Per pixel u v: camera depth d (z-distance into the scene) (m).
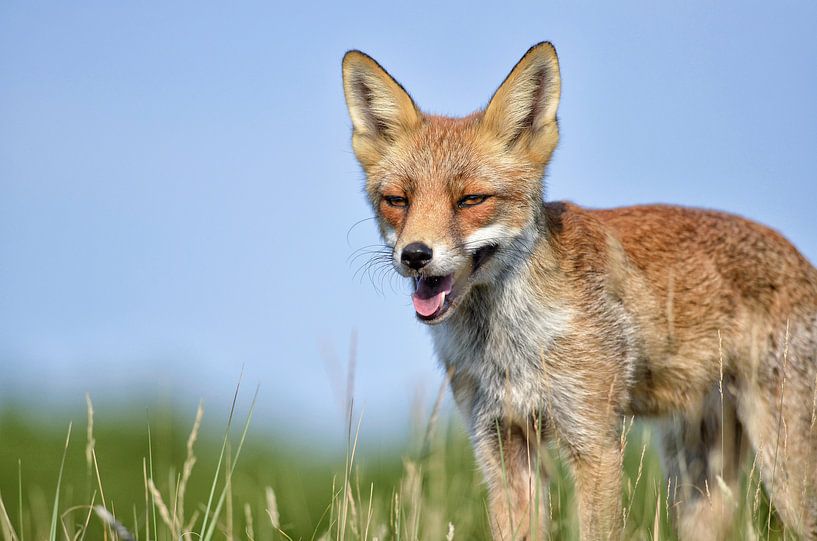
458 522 11.45
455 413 12.34
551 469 10.70
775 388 11.77
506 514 10.81
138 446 17.59
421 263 10.26
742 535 9.84
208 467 16.70
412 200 10.98
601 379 11.09
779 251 12.36
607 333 11.23
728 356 12.02
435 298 10.50
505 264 11.03
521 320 11.05
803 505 10.83
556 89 11.19
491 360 11.32
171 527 8.22
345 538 9.79
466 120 11.82
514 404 11.23
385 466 15.76
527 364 11.12
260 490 14.98
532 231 11.07
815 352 11.88
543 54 11.15
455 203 10.89
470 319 11.41
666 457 12.98
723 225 12.52
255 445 19.36
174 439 18.05
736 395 12.17
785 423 11.05
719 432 12.52
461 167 10.91
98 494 14.36
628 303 11.66
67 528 9.66
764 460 11.62
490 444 11.44
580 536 9.88
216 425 20.34
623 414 11.55
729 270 12.13
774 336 11.85
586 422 11.02
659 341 11.88
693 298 11.98
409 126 11.66
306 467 17.91
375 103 11.88
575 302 11.11
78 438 17.73
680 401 12.30
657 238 12.23
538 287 11.02
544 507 11.10
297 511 13.70
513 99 11.24
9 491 14.83
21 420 18.55
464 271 10.74
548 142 11.27
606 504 10.82
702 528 12.27
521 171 11.12
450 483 12.77
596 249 11.59
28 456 16.66
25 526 11.28
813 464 11.48
